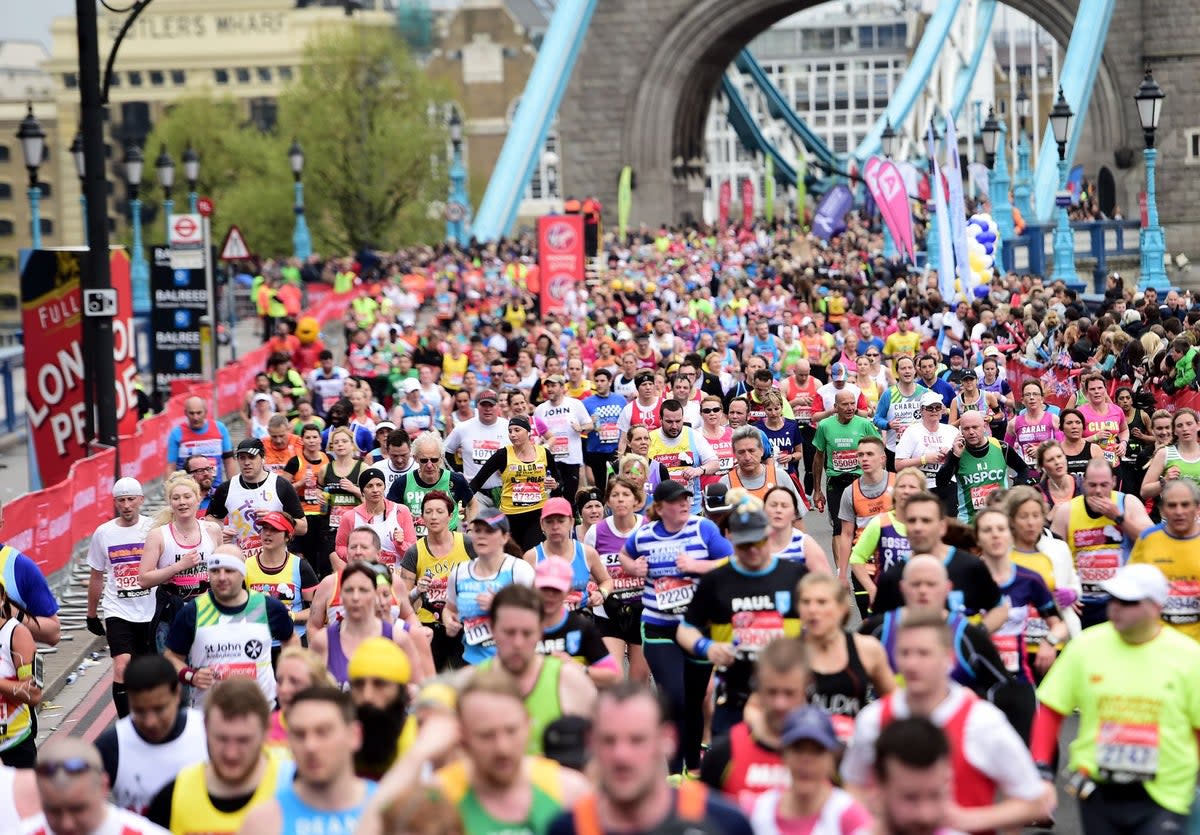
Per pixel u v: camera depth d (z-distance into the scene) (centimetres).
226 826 2277
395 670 2341
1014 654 3148
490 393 5447
